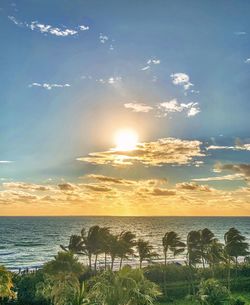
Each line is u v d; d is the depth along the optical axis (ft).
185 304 329.52
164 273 373.61
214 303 248.93
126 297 159.74
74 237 404.36
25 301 289.12
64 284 202.69
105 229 407.23
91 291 165.99
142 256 423.23
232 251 427.33
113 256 407.03
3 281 194.49
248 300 326.65
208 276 418.92
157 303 330.95
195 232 409.08
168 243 432.66
